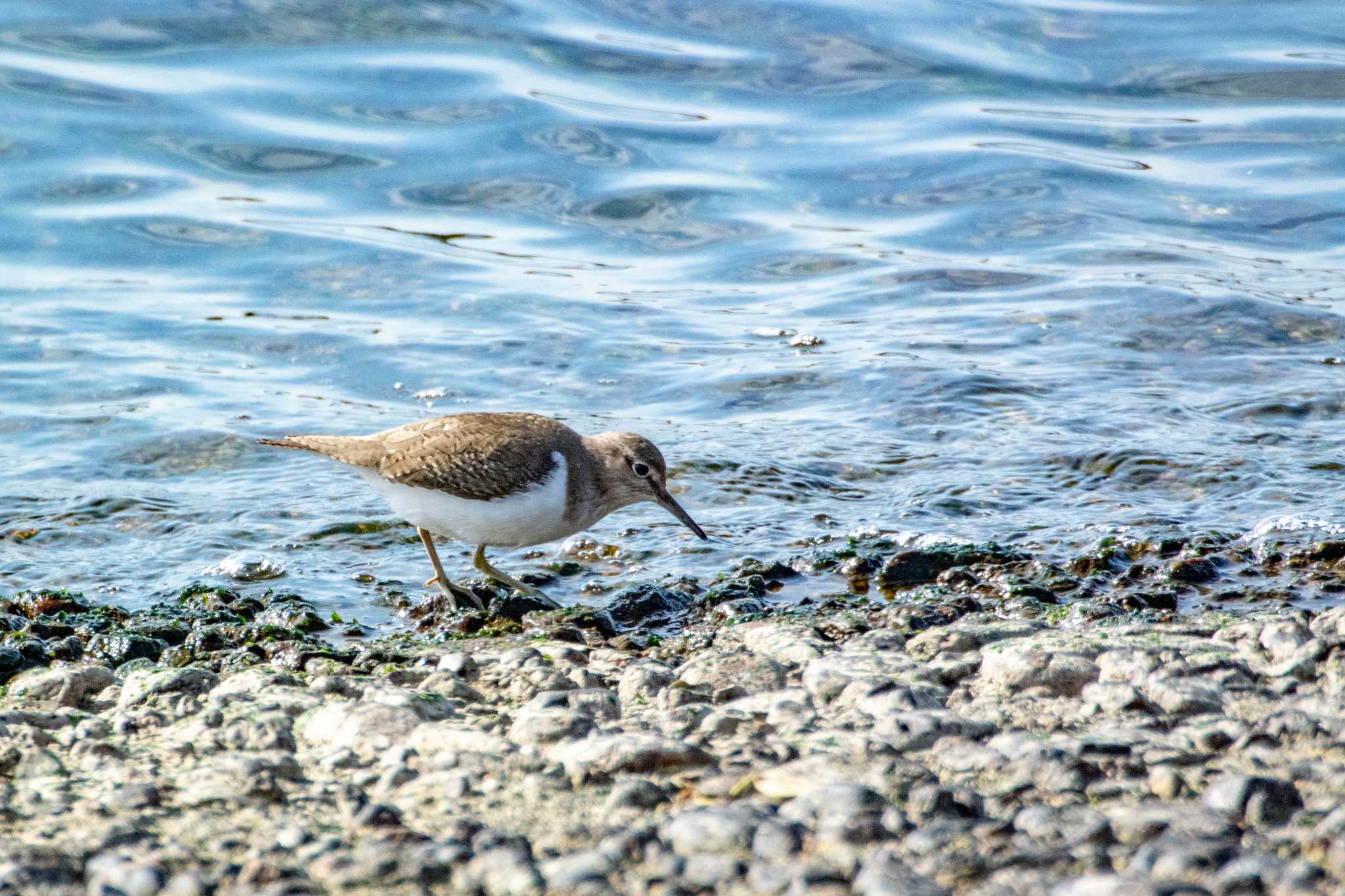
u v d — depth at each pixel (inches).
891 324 715.4
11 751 310.8
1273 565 473.7
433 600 464.1
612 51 979.9
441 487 446.6
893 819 268.7
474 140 874.8
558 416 620.7
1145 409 617.9
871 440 600.4
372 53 951.0
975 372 657.0
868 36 1007.0
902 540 506.3
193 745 319.6
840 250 791.1
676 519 538.9
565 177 847.7
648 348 689.0
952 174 856.9
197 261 754.2
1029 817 269.6
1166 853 248.5
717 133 893.2
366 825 275.7
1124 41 1013.2
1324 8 1045.2
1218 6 1049.5
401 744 316.5
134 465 578.2
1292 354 671.8
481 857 258.5
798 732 320.8
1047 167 858.8
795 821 268.8
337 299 729.0
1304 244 784.3
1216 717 323.9
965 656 374.3
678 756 301.1
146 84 897.5
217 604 453.4
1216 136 895.7
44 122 852.0
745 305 738.8
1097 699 338.0
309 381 651.5
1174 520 515.2
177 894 248.5
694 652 403.9
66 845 267.6
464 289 742.5
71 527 522.6
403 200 824.3
